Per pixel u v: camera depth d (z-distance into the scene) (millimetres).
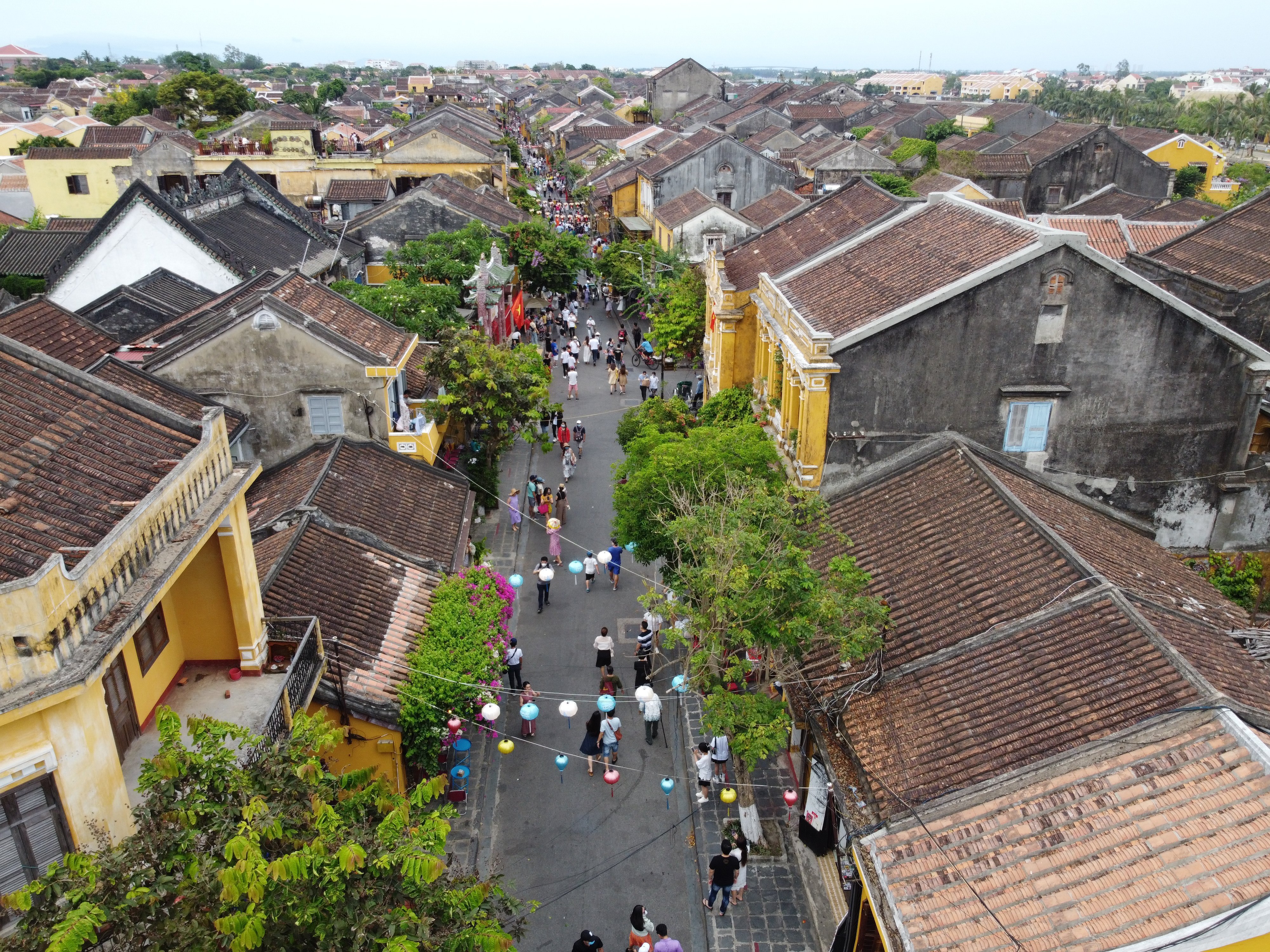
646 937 15383
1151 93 185375
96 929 8500
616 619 26156
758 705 15531
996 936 11047
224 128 84250
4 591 9422
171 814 9766
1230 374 20344
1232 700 12836
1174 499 21359
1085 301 19797
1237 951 10328
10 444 12539
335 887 9172
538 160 116125
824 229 32938
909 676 15719
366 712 16828
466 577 20688
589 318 55906
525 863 18078
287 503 21750
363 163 60125
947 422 20891
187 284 34062
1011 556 17219
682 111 115938
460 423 30953
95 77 174375
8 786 9867
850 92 139625
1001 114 103000
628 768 20688
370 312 26922
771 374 26047
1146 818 11758
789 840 18609
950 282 20438
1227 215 32594
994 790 12781
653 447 23484
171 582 12055
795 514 18078
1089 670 14227
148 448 13719
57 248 48844
